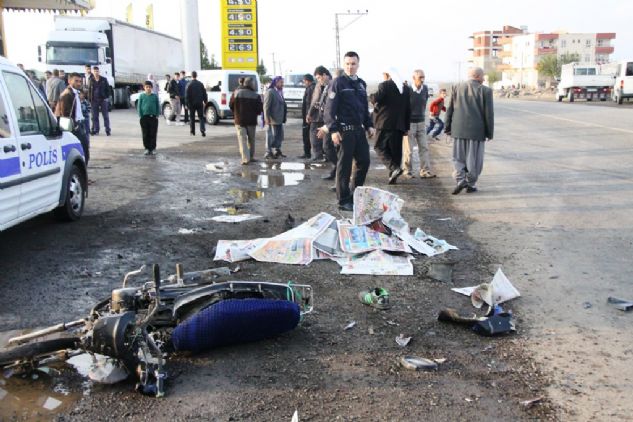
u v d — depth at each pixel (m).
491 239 6.95
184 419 3.29
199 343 3.98
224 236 7.07
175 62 44.25
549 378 3.75
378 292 4.95
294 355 4.06
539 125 23.22
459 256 6.30
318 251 6.16
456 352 4.11
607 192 9.62
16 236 6.98
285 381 3.71
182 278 4.73
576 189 9.93
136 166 13.01
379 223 6.55
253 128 13.48
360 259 6.01
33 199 6.32
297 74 30.39
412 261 6.09
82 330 4.16
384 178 11.26
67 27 30.44
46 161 6.60
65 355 3.83
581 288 5.33
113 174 11.83
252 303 4.13
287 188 10.33
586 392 3.58
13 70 6.16
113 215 8.16
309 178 11.45
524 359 4.00
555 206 8.66
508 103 47.91
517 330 4.46
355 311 4.83
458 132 9.39
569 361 3.97
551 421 3.28
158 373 3.62
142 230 7.33
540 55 133.75
